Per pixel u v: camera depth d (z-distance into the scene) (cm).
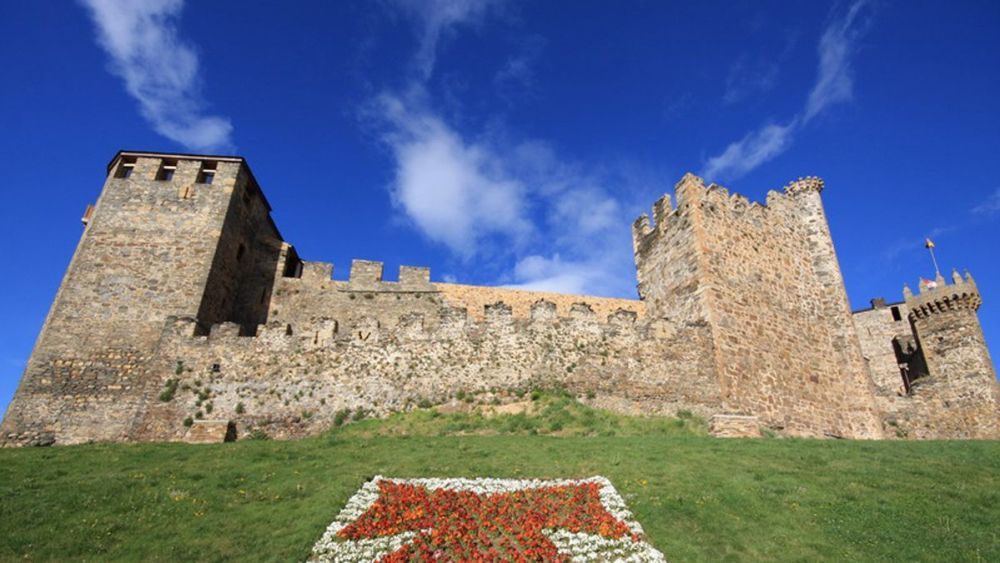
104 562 1293
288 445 2259
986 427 3741
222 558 1309
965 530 1376
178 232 3316
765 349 3164
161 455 2109
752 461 1900
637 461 1911
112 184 3431
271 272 3769
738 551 1313
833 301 3616
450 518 1495
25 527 1444
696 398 2862
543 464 1920
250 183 3756
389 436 2425
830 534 1378
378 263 3962
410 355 2838
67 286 3084
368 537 1405
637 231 3991
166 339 2802
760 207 3688
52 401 2769
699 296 3200
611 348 2942
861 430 3288
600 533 1403
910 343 5022
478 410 2686
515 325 2955
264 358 2777
